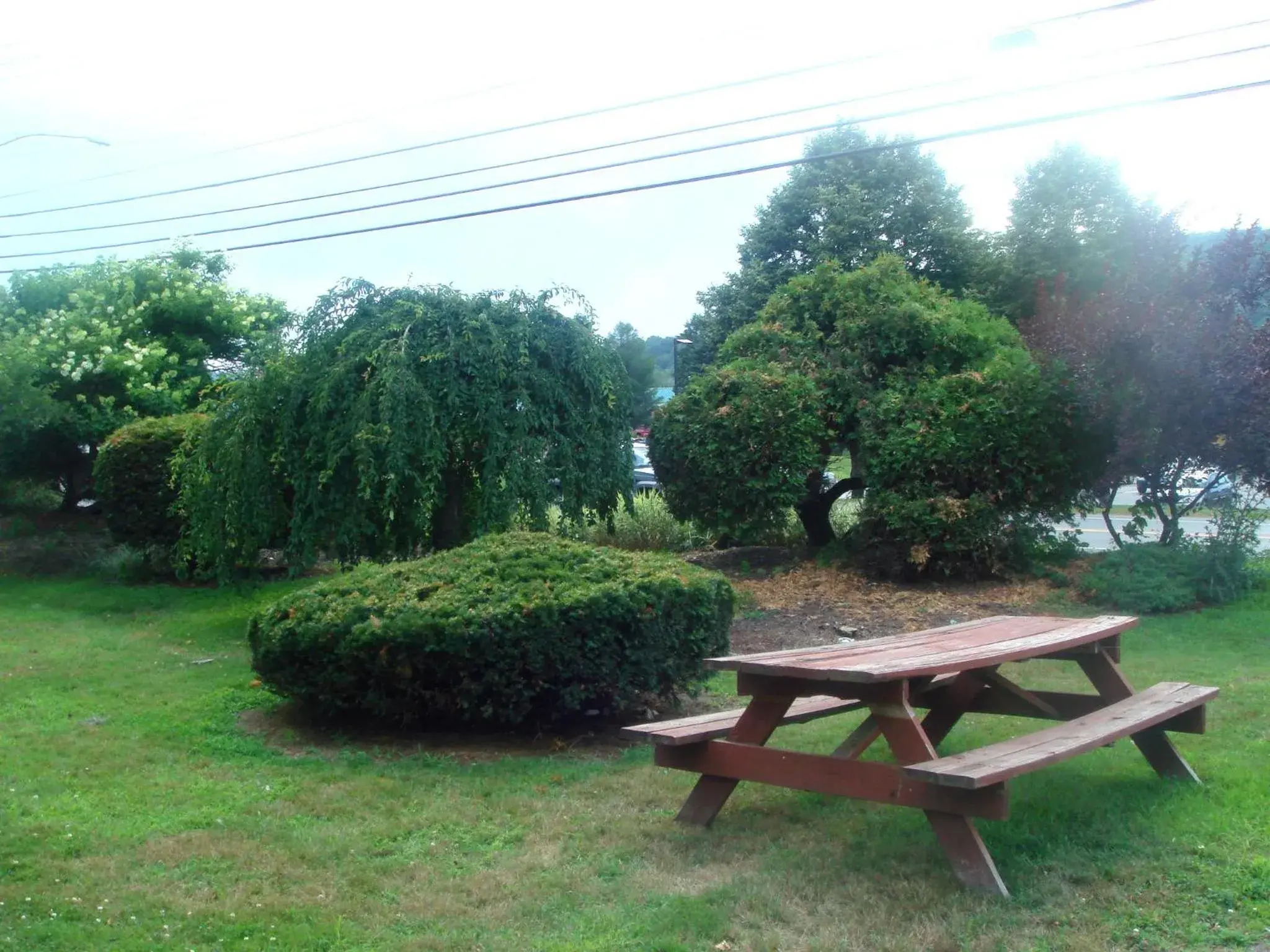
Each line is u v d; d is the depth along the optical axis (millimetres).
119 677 8352
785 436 11945
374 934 3857
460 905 4098
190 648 9711
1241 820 4734
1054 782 5426
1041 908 3912
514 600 6207
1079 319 11062
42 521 18109
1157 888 4066
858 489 13414
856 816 5004
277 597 12492
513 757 6164
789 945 3688
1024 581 11328
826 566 12484
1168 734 6090
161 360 18359
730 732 4902
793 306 13625
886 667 4211
